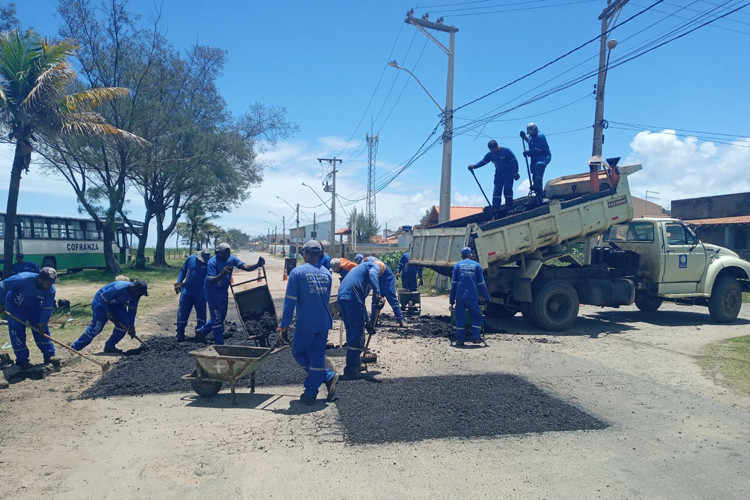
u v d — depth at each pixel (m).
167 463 4.11
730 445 4.48
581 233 10.70
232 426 4.94
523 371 7.03
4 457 4.23
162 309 15.13
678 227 11.43
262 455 4.27
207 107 32.97
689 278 11.40
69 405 5.60
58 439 4.61
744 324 11.40
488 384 6.28
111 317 7.92
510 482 3.81
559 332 10.33
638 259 11.43
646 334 10.06
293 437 4.64
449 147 18.36
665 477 3.89
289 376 6.68
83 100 15.53
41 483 3.77
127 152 26.72
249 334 8.01
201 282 9.19
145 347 8.41
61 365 7.19
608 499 3.56
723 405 5.56
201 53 31.88
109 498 3.56
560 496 3.60
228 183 34.78
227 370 5.55
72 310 13.61
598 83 15.56
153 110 27.25
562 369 7.14
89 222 31.97
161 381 6.42
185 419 5.14
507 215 11.52
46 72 13.52
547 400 5.65
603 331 10.44
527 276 10.40
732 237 26.12
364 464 4.10
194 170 31.52
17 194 13.98
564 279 10.89
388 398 5.72
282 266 47.28
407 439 4.59
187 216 52.75
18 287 6.73
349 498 3.58
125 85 26.36
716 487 3.73
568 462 4.14
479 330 9.05
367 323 7.28
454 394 5.86
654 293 11.34
